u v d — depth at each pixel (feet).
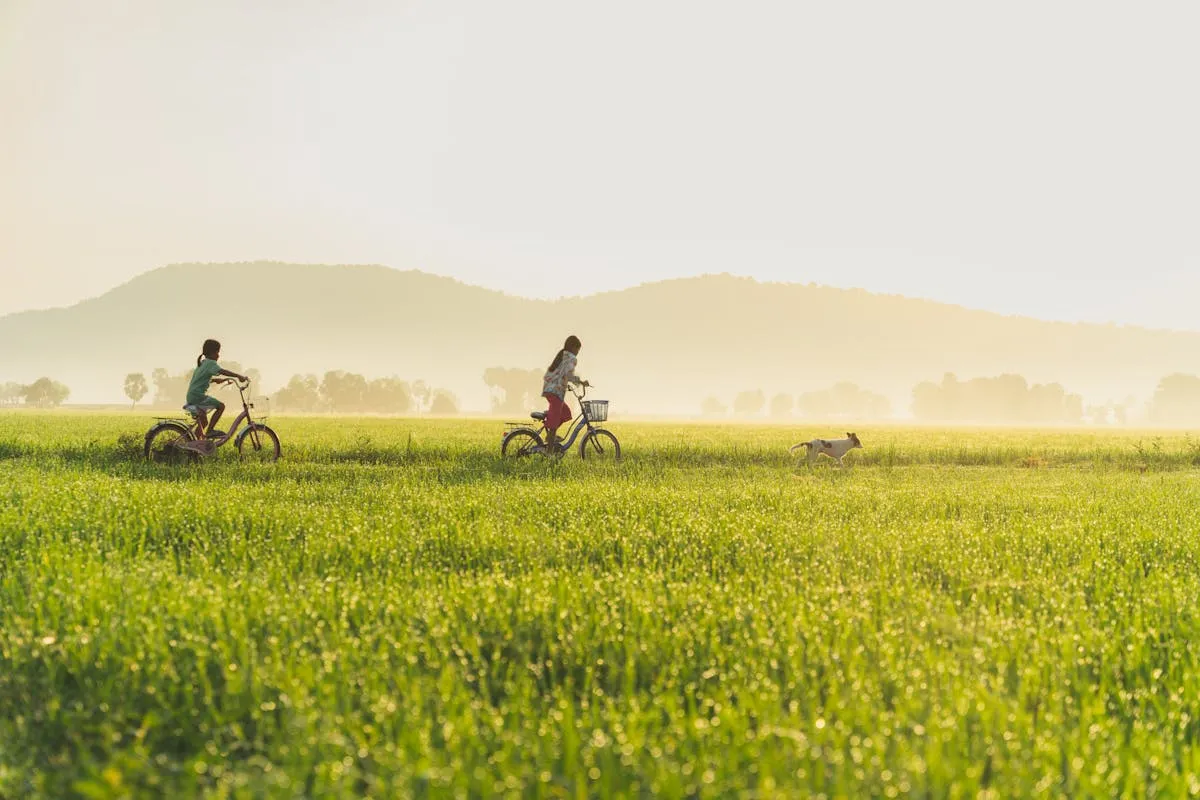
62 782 12.39
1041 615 20.84
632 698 14.25
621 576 23.09
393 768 11.84
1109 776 12.41
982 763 12.34
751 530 31.19
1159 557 29.86
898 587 22.99
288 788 11.36
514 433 65.51
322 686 14.76
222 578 22.77
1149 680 17.04
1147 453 100.01
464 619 19.26
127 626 17.47
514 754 12.65
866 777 11.89
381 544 27.73
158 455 61.46
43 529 30.78
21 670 16.53
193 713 14.42
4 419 192.03
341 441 100.42
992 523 36.68
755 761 12.23
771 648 17.15
